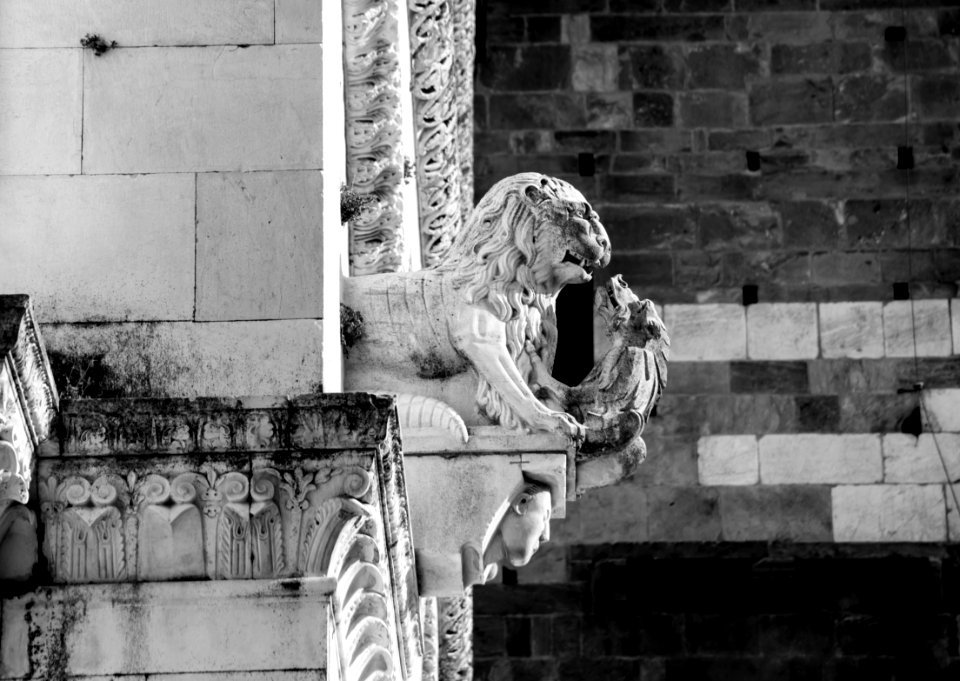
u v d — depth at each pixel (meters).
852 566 53.28
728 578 53.19
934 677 52.75
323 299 19.38
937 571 53.22
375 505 18.61
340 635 18.86
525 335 22.42
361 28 23.69
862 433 53.97
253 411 18.16
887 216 55.28
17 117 19.70
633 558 53.34
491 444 21.91
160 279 19.39
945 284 54.84
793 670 52.81
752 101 55.94
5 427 17.34
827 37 56.25
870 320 54.66
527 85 55.91
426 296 22.25
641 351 22.73
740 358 54.47
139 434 18.12
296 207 19.53
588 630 53.03
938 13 56.41
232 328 19.30
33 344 17.25
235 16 19.95
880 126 55.81
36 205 19.53
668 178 55.53
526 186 22.42
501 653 52.94
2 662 17.88
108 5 19.95
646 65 56.12
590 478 22.47
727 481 53.72
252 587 18.00
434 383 22.23
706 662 52.84
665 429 54.06
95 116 19.72
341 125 22.81
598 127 55.72
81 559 18.09
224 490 18.09
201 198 19.56
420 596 22.20
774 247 55.16
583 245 22.39
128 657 17.91
